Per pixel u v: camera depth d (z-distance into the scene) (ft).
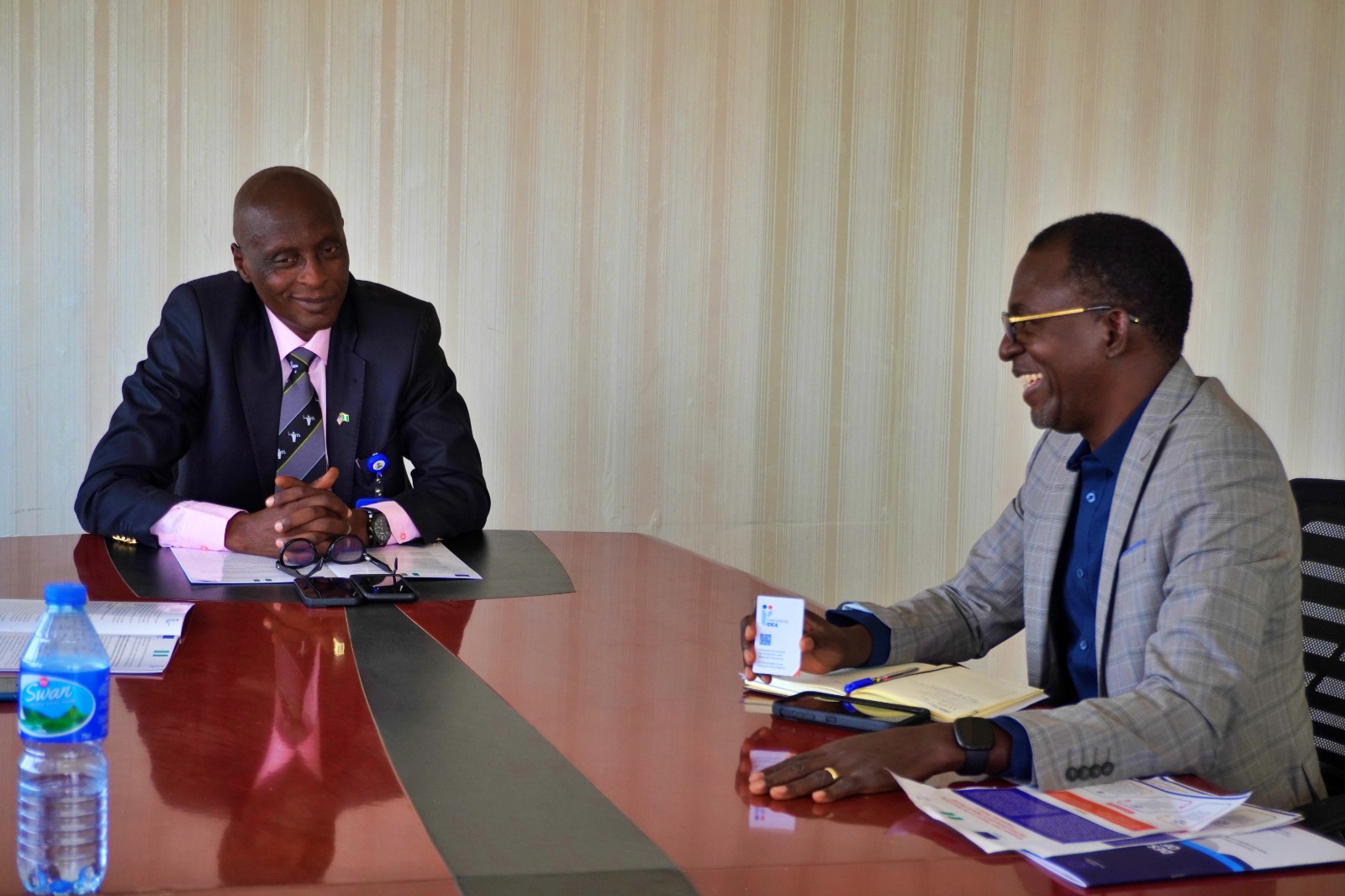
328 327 8.32
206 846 3.10
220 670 4.75
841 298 12.57
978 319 12.89
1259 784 4.57
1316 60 13.37
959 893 3.00
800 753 3.92
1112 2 12.88
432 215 11.71
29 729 3.47
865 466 12.76
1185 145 13.17
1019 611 5.84
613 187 12.01
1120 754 3.82
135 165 11.17
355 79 11.47
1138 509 4.76
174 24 11.12
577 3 11.80
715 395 12.39
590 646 5.39
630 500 12.34
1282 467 4.72
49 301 11.13
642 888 2.97
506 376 12.00
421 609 5.95
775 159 12.31
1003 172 12.80
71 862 2.97
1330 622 5.85
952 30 12.57
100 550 7.09
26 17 10.85
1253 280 13.50
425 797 3.51
